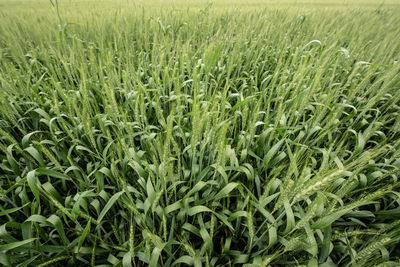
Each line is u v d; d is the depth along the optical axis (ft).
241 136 9.14
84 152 9.95
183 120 10.82
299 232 6.06
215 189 8.30
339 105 10.00
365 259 4.84
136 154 7.84
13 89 10.27
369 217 8.18
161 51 15.23
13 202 7.57
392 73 9.16
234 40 21.86
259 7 40.06
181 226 6.91
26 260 5.67
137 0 29.91
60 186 9.31
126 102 10.87
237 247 7.82
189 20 25.81
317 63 12.78
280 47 19.83
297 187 4.63
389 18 35.94
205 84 12.88
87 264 6.91
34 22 23.71
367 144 12.62
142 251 6.27
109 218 8.26
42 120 9.52
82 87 9.71
